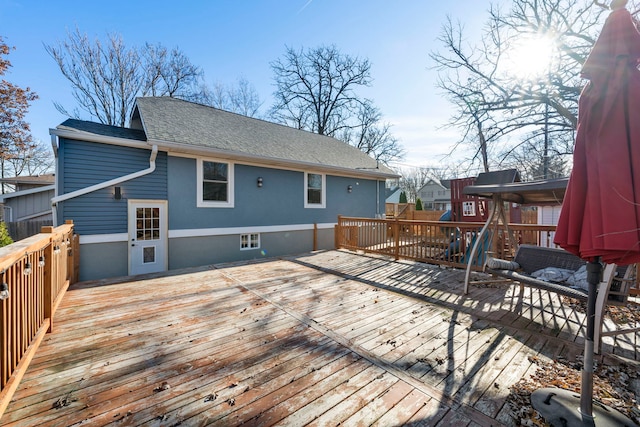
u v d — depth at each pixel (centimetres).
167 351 269
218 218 717
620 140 148
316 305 393
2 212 1180
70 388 213
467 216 693
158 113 723
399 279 520
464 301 403
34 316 263
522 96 826
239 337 298
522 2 823
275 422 180
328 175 973
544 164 1035
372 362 249
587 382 175
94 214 558
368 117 2320
